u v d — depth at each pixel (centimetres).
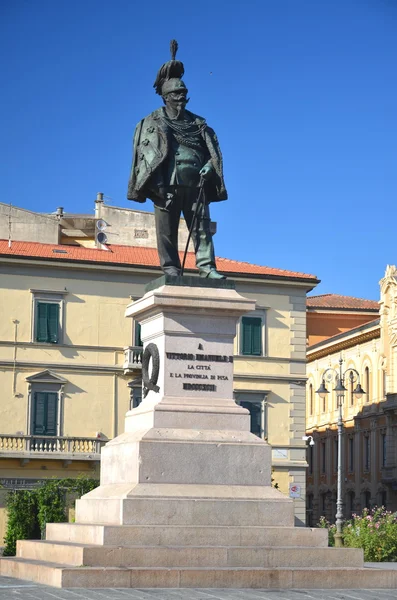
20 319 5362
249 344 5706
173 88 1947
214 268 1923
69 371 5388
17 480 5225
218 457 1767
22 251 5481
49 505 4894
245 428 1816
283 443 5672
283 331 5769
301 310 5819
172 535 1664
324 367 8294
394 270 7256
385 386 7312
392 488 7088
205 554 1631
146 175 1903
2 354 5306
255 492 1759
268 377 5694
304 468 5684
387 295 7262
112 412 5419
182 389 1817
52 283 5425
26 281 5391
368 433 7531
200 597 1463
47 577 1586
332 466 8094
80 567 1569
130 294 5528
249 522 1730
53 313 5412
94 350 5438
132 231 6550
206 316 1844
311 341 8538
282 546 1700
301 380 5753
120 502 1691
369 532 3030
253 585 1595
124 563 1599
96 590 1504
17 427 5281
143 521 1683
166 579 1562
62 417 5347
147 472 1731
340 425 4572
